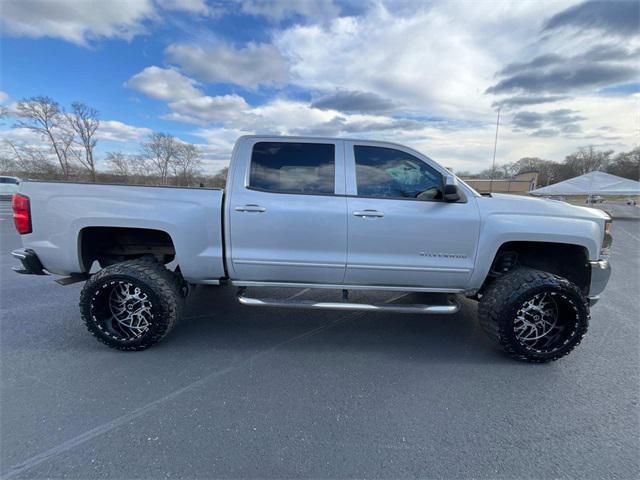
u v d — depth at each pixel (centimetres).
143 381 268
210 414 230
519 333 302
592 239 309
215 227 319
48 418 223
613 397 256
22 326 364
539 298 299
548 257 347
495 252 314
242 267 323
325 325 386
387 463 193
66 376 272
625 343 345
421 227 312
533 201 326
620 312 431
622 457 199
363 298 459
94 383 263
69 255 318
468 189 326
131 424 219
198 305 439
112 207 312
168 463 190
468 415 234
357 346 336
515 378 281
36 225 316
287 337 354
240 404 242
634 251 923
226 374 280
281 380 273
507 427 223
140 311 312
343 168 321
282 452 199
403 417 231
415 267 318
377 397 253
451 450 203
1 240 872
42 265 323
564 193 2550
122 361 298
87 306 305
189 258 321
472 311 433
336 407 241
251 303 327
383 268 319
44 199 313
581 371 292
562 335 301
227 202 314
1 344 325
